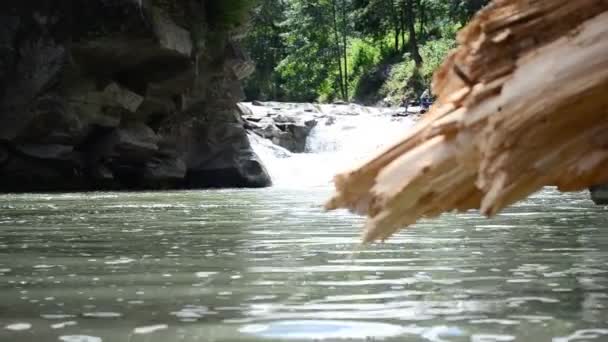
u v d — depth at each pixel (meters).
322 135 29.30
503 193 1.99
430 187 2.12
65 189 19.52
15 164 18.64
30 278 3.99
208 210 10.57
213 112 21.62
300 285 3.67
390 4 46.91
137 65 19.17
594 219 7.99
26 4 17.77
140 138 19.75
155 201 13.31
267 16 51.25
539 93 1.97
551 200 11.56
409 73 43.22
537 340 2.43
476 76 2.06
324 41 50.62
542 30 2.00
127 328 2.67
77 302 3.22
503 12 2.03
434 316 2.85
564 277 3.89
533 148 1.98
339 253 5.10
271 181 21.98
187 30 19.50
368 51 50.81
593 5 1.97
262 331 2.61
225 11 20.86
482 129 2.04
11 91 17.97
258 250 5.34
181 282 3.80
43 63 17.91
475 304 3.11
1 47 17.69
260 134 27.92
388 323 2.73
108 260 4.79
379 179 2.15
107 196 15.59
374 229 2.16
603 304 3.08
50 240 6.23
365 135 29.09
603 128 1.96
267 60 51.97
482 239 5.94
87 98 18.58
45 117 18.12
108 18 17.83
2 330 2.64
